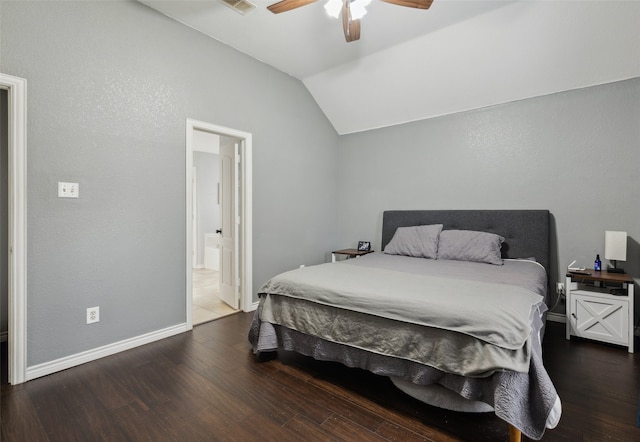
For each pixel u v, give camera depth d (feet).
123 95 8.21
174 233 9.37
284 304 7.59
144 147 8.65
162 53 8.98
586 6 8.18
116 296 8.18
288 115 13.01
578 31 8.73
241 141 11.39
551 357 7.88
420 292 6.24
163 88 9.02
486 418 5.57
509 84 10.75
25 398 6.15
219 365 7.54
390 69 11.70
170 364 7.59
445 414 5.68
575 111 10.17
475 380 5.02
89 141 7.63
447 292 6.22
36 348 6.93
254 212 11.73
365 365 6.32
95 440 5.05
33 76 6.78
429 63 11.00
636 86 9.25
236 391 6.43
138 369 7.33
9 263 6.68
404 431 5.24
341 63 11.96
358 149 15.31
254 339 8.06
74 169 7.41
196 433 5.20
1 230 8.86
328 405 5.97
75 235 7.47
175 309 9.45
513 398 4.56
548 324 10.29
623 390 6.36
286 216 13.05
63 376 7.00
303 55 11.37
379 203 14.70
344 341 6.50
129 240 8.40
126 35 8.24
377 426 5.37
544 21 8.77
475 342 4.97
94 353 7.79
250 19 9.24
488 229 11.53
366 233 15.12
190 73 9.64
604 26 8.45
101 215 7.88
